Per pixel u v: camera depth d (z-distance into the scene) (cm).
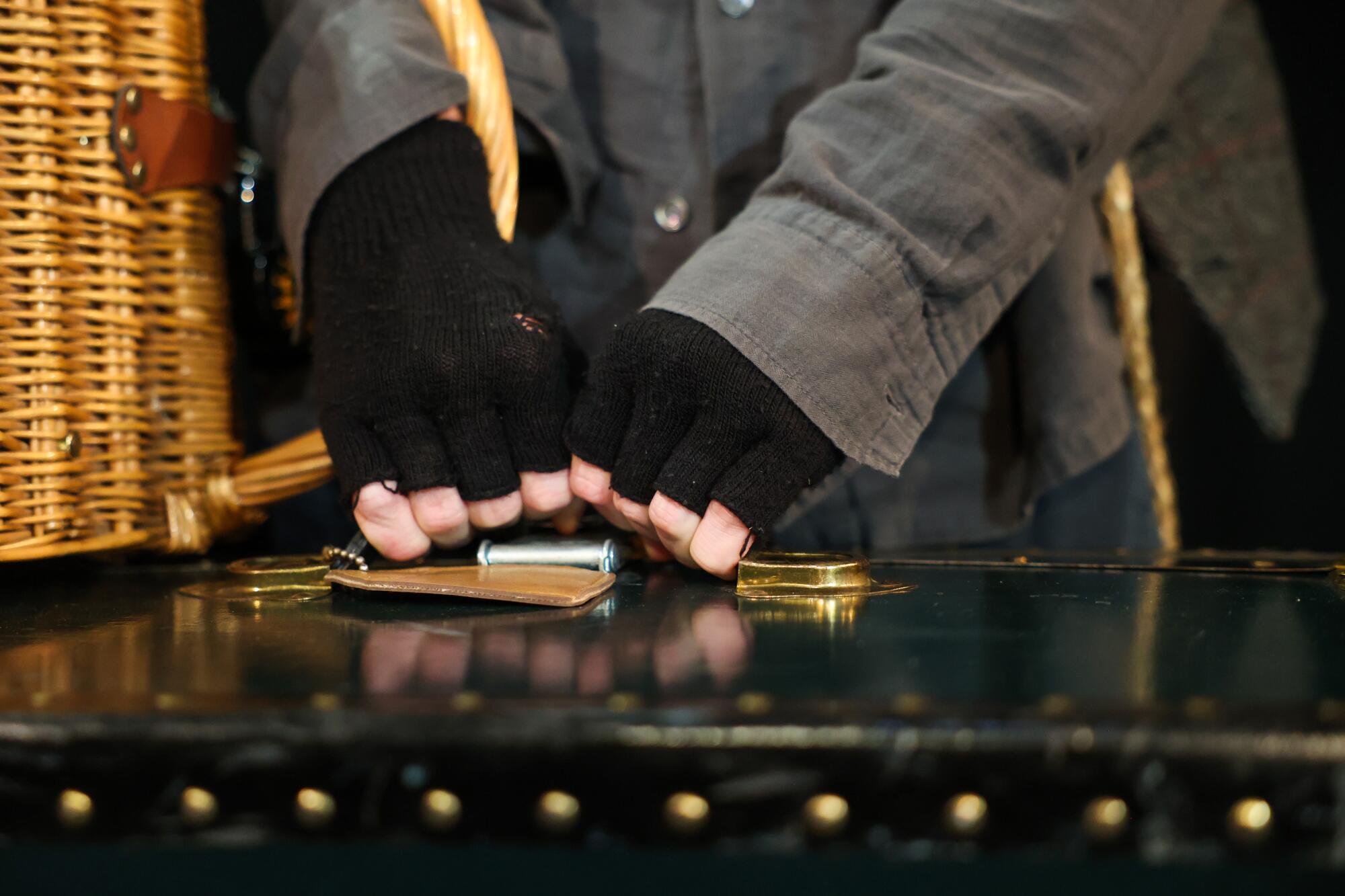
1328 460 159
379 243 86
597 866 68
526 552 85
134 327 88
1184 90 102
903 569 88
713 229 98
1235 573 85
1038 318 96
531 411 84
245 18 124
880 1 97
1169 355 157
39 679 69
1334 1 148
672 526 82
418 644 73
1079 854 65
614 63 99
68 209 85
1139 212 102
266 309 100
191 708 66
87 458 86
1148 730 65
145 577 90
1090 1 85
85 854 69
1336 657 70
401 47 88
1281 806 65
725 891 68
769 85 97
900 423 83
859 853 66
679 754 65
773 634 74
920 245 82
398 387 83
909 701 66
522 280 85
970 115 83
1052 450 96
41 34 84
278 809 66
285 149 91
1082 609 77
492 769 66
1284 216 105
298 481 91
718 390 80
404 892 69
